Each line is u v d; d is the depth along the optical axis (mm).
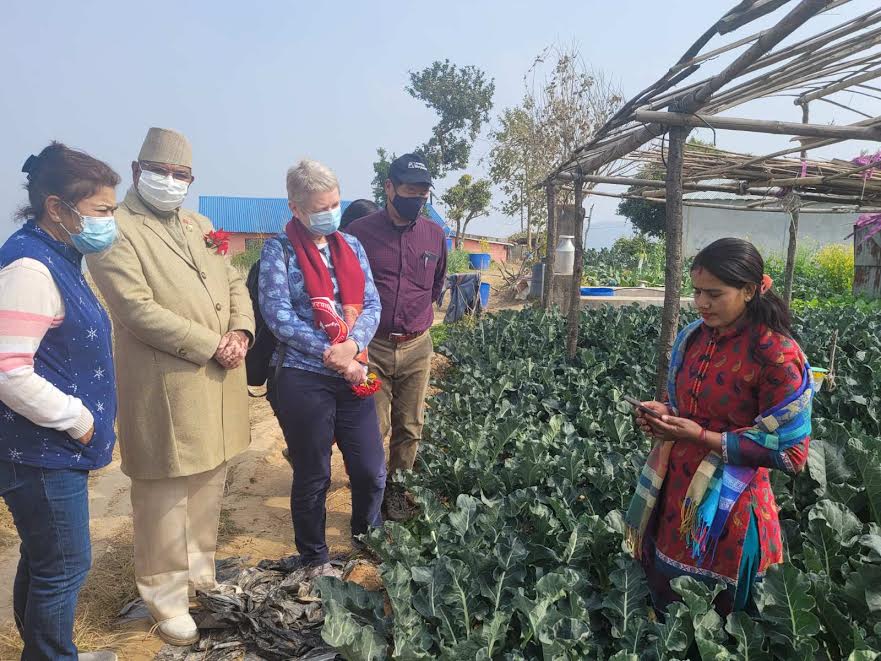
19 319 2139
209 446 2959
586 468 4082
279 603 3148
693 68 3623
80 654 2881
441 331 11539
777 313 2225
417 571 2840
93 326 2385
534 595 2854
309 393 3230
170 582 3012
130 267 2652
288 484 5020
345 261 3354
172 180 2746
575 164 8227
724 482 2336
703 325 2516
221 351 2971
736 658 2320
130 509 4566
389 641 2730
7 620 3266
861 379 6246
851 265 16875
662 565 2602
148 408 2812
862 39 3527
